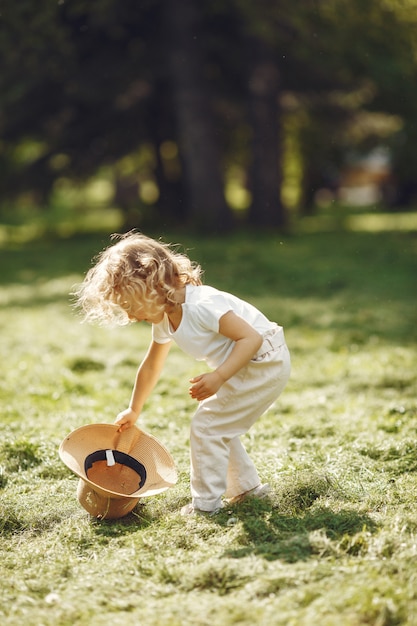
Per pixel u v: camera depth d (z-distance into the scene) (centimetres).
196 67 2112
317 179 3353
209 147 2150
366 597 292
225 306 389
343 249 1902
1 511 414
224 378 379
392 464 483
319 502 409
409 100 2159
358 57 1995
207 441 398
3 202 2409
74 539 379
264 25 1920
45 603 312
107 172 2895
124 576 330
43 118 2262
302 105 2477
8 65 1984
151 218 2433
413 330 1008
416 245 1980
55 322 1091
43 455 512
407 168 2533
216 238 2062
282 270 1574
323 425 579
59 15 1875
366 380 737
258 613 291
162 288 385
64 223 3014
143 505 423
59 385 735
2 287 1481
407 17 1906
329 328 1026
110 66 2109
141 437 429
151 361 421
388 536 346
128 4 1992
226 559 334
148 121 2359
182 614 295
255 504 401
